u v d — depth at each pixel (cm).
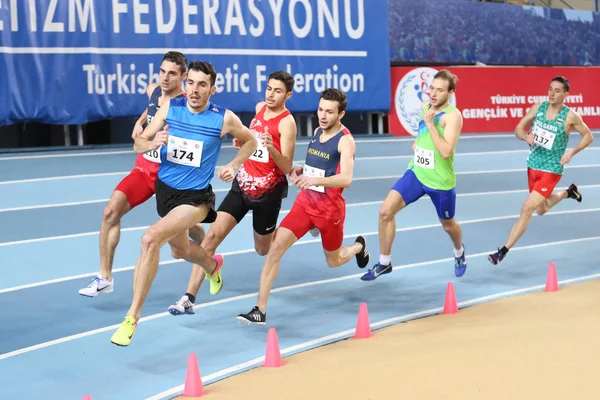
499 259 1073
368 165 1823
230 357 762
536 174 1127
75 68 1789
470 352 750
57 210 1311
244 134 755
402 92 2266
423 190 967
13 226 1213
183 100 747
